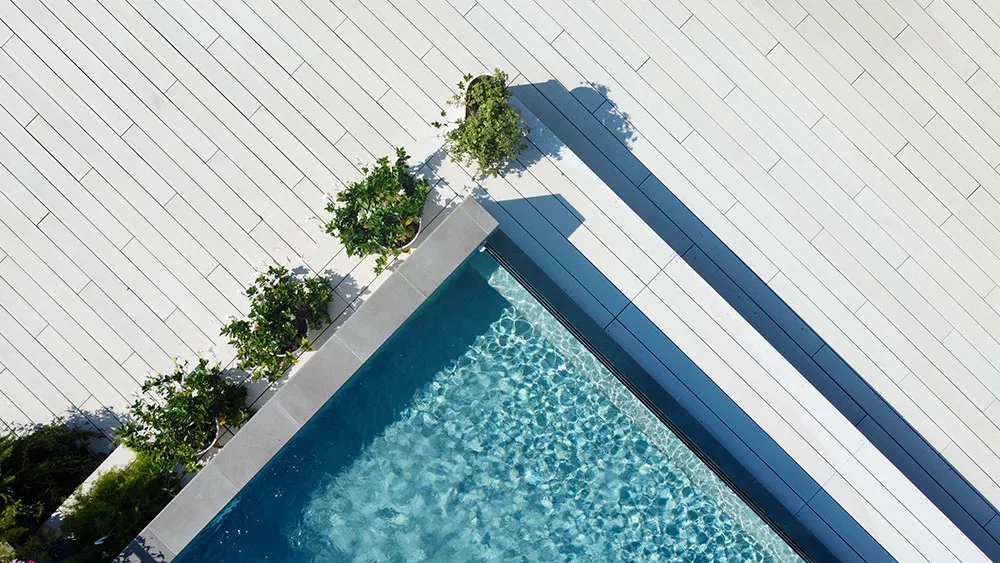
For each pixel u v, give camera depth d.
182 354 8.40
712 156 8.53
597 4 8.53
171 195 8.43
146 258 8.44
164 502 7.92
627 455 8.22
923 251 8.53
